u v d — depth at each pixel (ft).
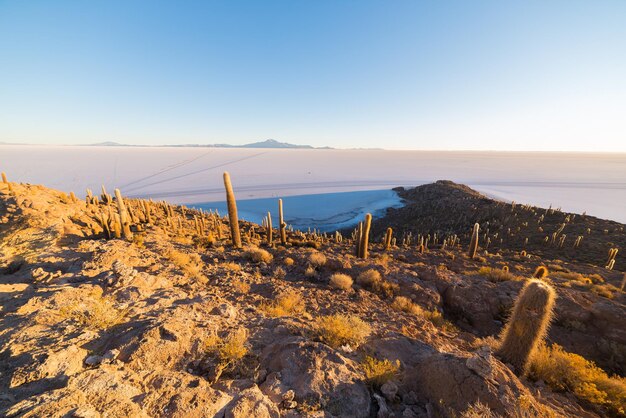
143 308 21.59
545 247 149.28
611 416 15.99
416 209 346.54
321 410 12.23
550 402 15.47
